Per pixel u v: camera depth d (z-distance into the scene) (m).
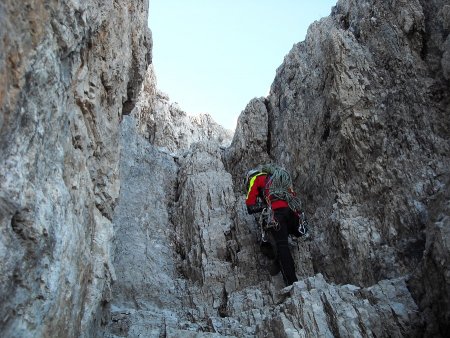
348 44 5.89
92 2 3.05
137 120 8.23
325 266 5.39
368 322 3.92
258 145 7.31
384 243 4.93
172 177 7.61
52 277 2.32
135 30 4.55
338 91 5.69
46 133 2.36
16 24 2.05
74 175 2.86
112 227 3.77
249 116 7.54
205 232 6.19
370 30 6.01
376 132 5.43
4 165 1.97
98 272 3.31
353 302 4.11
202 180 6.94
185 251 6.39
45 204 2.26
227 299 5.46
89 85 3.32
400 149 5.25
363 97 5.59
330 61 5.93
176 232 6.70
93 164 3.49
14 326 2.04
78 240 2.79
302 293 4.16
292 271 5.18
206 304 5.44
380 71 5.70
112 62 3.74
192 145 8.12
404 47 5.66
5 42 1.96
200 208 6.56
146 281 5.58
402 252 4.72
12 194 1.97
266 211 5.57
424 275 3.98
